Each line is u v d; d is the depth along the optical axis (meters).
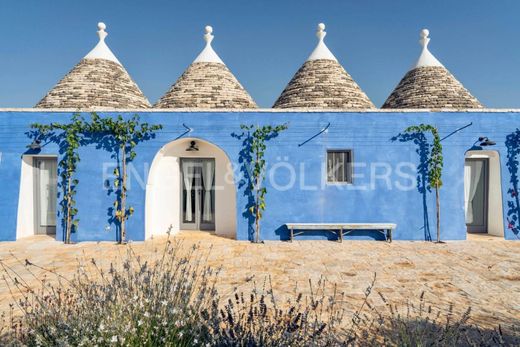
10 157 9.15
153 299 2.71
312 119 9.33
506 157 9.16
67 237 8.87
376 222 9.20
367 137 9.30
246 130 9.34
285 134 9.33
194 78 11.27
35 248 8.20
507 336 3.62
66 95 10.20
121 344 2.32
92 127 9.03
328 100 10.64
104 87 10.70
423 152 9.23
